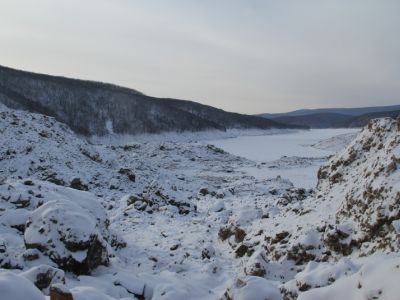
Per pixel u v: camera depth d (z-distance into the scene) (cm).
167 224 1981
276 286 881
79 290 857
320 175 1708
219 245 1631
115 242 1559
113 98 14025
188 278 1257
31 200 1594
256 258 1237
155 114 14525
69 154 3434
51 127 3869
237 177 4619
